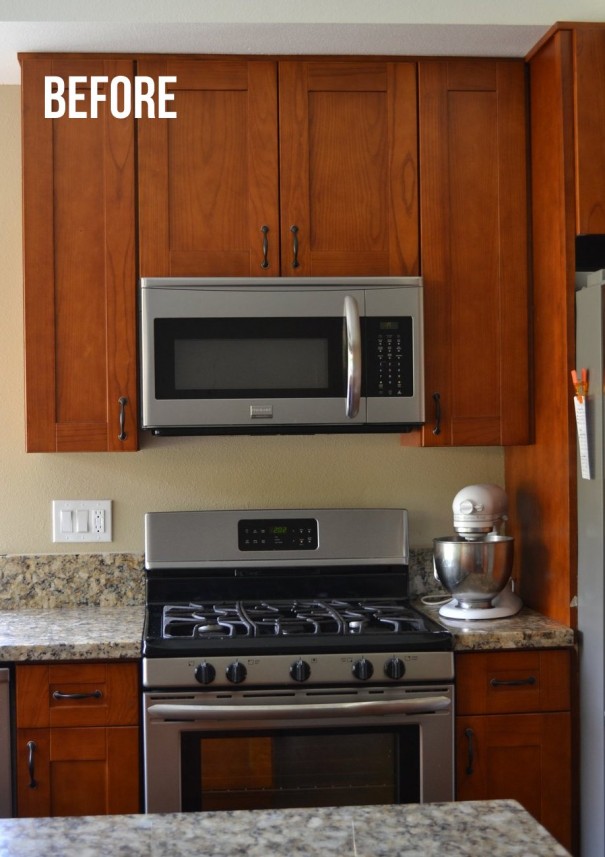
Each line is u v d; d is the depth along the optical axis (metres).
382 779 2.19
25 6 2.27
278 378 2.40
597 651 2.18
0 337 2.72
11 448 2.73
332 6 2.31
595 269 2.54
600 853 2.16
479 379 2.52
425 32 2.37
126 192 2.44
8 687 2.16
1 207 2.72
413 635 2.19
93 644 2.16
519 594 2.67
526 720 2.26
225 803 2.15
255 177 2.47
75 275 2.44
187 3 2.29
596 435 2.18
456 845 0.98
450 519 2.82
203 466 2.77
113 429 2.44
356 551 2.67
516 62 2.53
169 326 2.38
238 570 2.65
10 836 1.02
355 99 2.50
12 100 2.73
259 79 2.48
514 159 2.52
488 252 2.52
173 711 2.11
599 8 2.35
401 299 2.43
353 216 2.49
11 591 2.68
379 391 2.42
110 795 2.17
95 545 2.74
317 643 2.16
